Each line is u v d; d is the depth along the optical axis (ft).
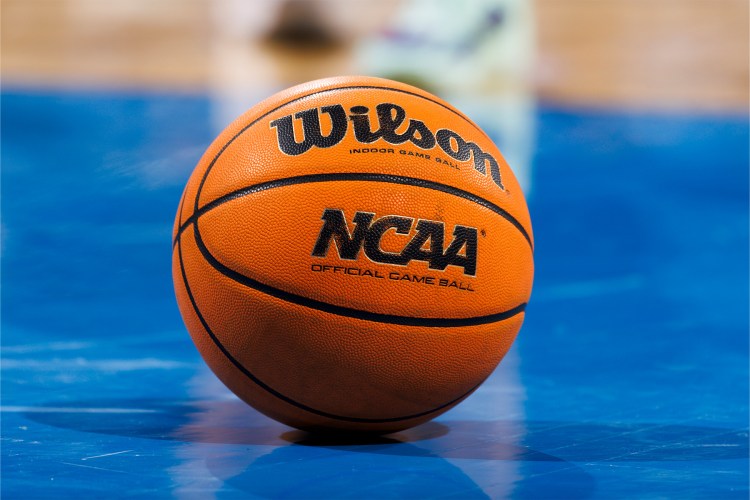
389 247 8.25
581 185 24.70
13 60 36.58
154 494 7.34
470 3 32.22
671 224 21.99
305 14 40.14
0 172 23.53
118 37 40.32
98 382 11.62
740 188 25.29
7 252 18.12
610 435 9.54
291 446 8.97
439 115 9.03
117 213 20.95
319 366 8.42
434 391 8.79
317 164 8.39
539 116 31.48
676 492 7.61
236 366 8.87
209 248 8.68
